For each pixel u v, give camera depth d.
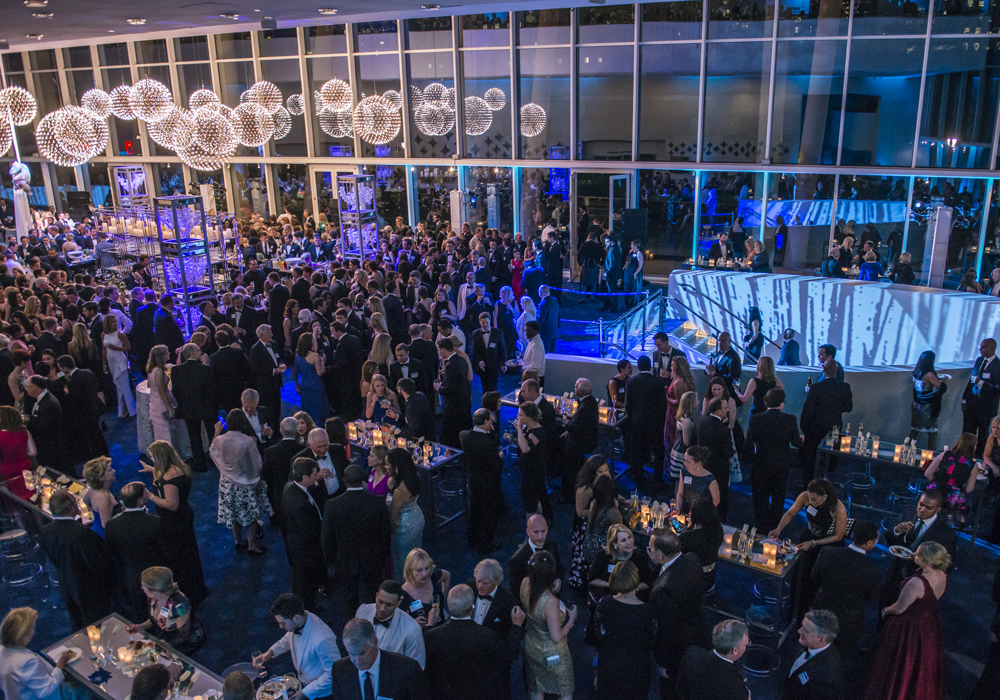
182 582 5.94
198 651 5.96
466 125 19.16
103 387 10.68
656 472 8.19
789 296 13.09
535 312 11.89
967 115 14.44
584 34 17.14
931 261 14.39
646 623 4.58
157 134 19.84
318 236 18.44
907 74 14.70
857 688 5.05
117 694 4.39
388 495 6.38
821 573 5.06
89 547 5.59
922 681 4.76
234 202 23.42
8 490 6.79
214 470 9.06
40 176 26.78
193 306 13.23
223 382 9.04
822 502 5.66
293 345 11.07
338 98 20.50
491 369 9.95
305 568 6.03
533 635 4.80
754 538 5.95
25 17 10.11
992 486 7.03
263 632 6.18
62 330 10.74
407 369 8.77
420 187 20.31
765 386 7.86
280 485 6.43
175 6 9.77
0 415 7.08
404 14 14.52
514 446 9.28
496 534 7.52
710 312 14.09
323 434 6.32
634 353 12.59
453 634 4.33
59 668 4.55
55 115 20.91
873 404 8.76
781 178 16.22
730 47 15.94
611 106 17.39
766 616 6.13
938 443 9.04
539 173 18.61
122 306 12.29
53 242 19.59
